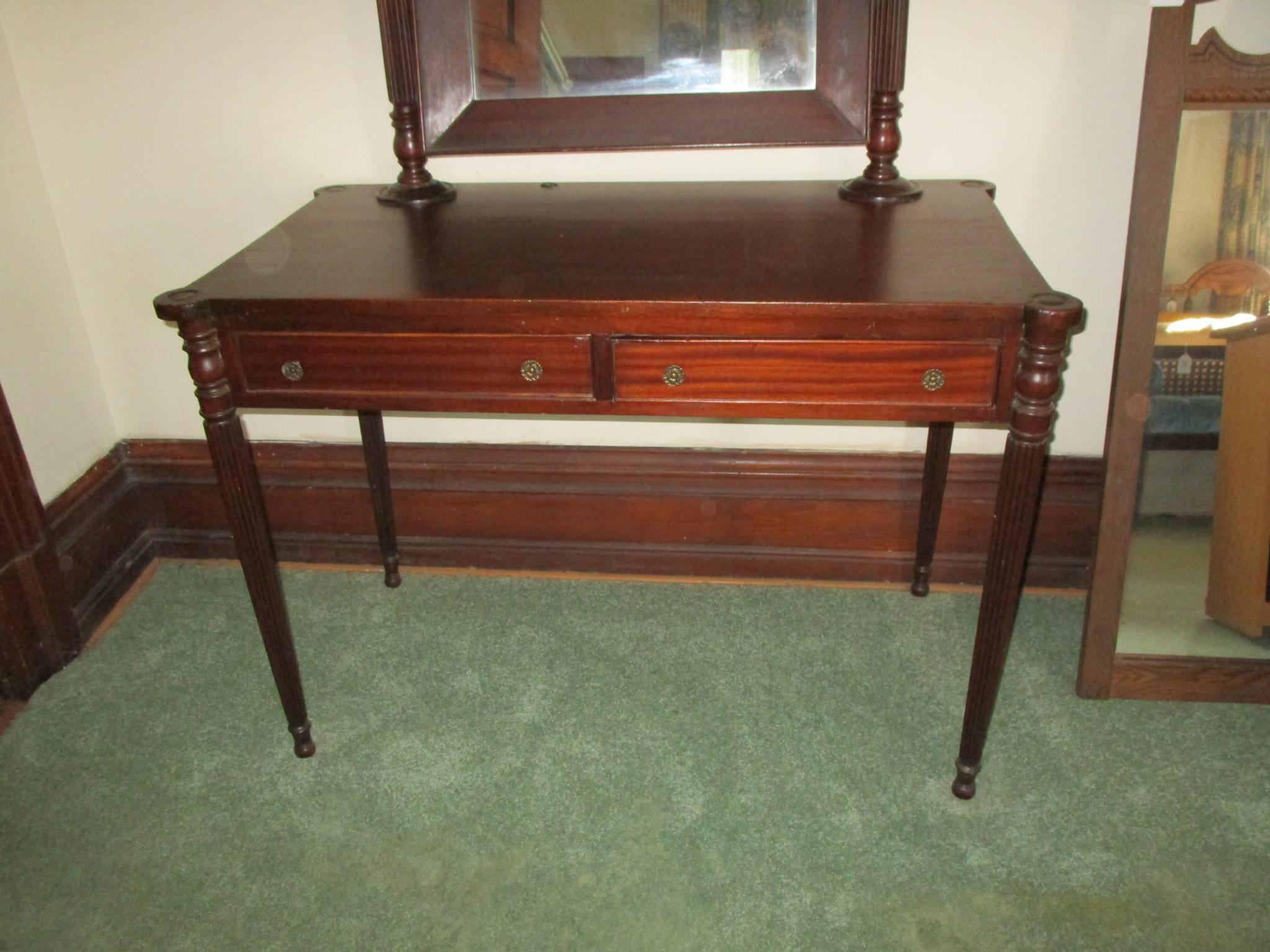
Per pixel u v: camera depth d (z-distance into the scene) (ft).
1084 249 6.01
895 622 6.50
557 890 4.73
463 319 4.31
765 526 6.82
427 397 4.57
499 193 5.81
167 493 7.25
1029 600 6.68
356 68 5.94
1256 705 5.69
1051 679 5.96
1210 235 5.13
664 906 4.64
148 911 4.69
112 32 5.92
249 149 6.22
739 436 6.66
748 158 5.93
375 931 4.56
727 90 5.50
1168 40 4.84
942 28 5.50
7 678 5.99
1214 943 4.39
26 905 4.73
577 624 6.56
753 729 5.65
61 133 6.21
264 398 4.64
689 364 4.35
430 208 5.56
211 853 4.98
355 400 4.61
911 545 6.77
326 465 6.97
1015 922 4.51
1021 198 5.91
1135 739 5.49
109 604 6.82
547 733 5.66
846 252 4.62
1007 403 4.26
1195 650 5.69
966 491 6.57
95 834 5.10
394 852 4.96
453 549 7.13
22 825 5.17
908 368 4.24
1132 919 4.50
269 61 5.96
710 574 7.02
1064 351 4.06
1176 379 5.30
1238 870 4.71
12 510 5.84
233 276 4.57
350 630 6.57
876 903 4.62
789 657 6.21
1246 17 5.02
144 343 6.86
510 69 5.56
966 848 4.88
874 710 5.77
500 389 4.51
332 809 5.22
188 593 7.03
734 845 4.94
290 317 4.37
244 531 4.88
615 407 4.50
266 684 6.15
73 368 6.66
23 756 5.61
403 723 5.77
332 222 5.37
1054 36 5.48
